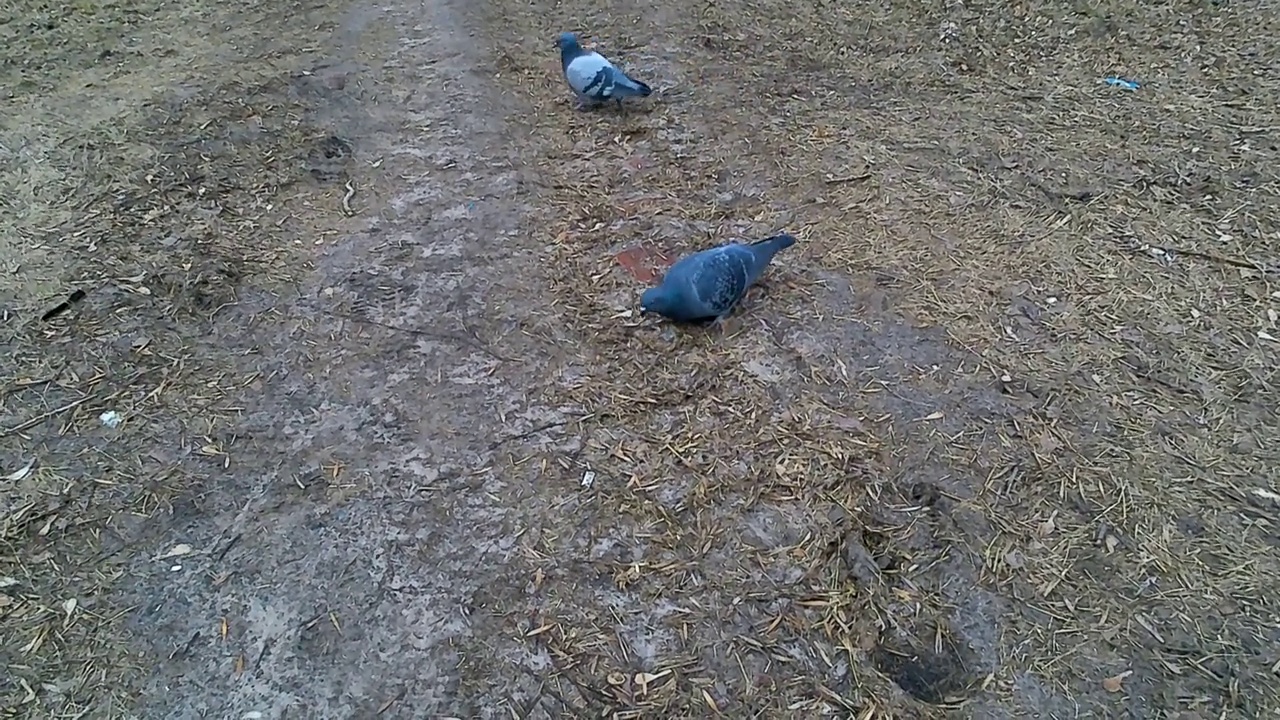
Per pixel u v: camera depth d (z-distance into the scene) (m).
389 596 2.60
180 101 5.49
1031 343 3.57
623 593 2.61
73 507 2.85
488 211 4.53
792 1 7.20
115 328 3.63
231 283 3.94
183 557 2.71
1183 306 3.77
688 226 4.39
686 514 2.85
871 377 3.40
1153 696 2.31
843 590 2.60
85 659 2.41
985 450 3.06
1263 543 2.71
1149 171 4.77
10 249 4.07
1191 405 3.25
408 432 3.18
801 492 2.91
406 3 7.32
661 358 3.53
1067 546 2.71
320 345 3.60
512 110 5.59
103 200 4.48
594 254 4.20
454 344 3.62
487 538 2.78
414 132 5.30
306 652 2.44
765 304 3.81
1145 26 6.51
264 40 6.55
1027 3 6.92
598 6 7.21
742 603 2.57
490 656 2.44
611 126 5.38
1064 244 4.19
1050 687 2.34
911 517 2.82
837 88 5.82
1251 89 5.61
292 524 2.82
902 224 4.36
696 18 6.93
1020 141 5.10
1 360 3.43
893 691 2.34
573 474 3.00
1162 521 2.79
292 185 4.73
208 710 2.30
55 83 5.71
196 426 3.19
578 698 2.33
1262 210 4.38
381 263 4.12
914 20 6.80
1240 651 2.41
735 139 5.20
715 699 2.33
